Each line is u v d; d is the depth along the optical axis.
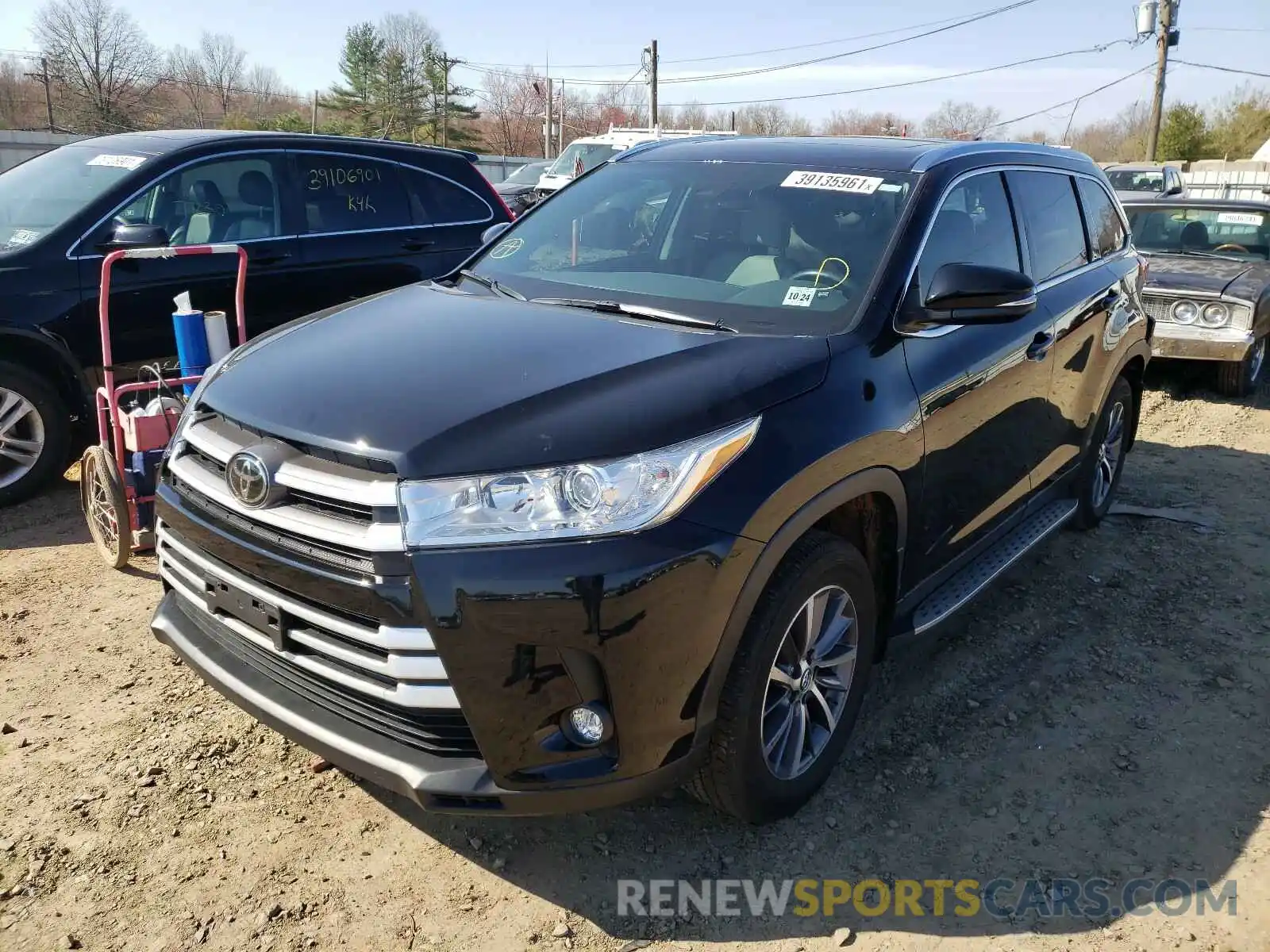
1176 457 6.82
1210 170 36.56
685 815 3.05
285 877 2.73
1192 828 3.04
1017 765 3.34
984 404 3.55
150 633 4.02
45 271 5.22
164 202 5.70
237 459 2.56
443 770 2.39
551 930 2.59
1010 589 4.67
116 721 3.41
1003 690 3.81
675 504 2.40
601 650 2.33
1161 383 9.01
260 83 61.25
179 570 2.90
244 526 2.60
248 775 3.15
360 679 2.45
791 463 2.62
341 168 6.43
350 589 2.37
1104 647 4.14
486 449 2.36
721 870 2.82
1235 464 6.66
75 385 5.42
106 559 4.59
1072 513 4.74
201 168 5.86
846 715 3.13
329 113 60.09
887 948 2.57
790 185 3.69
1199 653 4.11
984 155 3.96
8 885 2.65
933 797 3.17
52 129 43.75
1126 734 3.53
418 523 2.31
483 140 61.81
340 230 6.34
